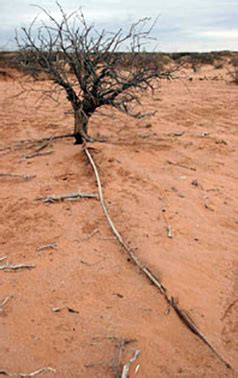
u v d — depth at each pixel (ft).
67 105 41.50
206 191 19.71
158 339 11.10
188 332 11.39
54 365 10.23
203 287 13.12
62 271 13.51
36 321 11.57
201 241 15.52
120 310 11.99
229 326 11.71
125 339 11.00
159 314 11.91
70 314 11.80
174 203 18.08
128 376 9.94
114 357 10.43
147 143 26.66
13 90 49.88
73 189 18.78
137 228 15.87
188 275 13.52
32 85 52.80
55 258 14.15
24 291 12.66
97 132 29.35
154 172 21.36
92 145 23.81
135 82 24.86
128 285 12.94
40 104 40.65
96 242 15.03
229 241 15.70
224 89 58.59
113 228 15.62
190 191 19.49
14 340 10.94
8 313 11.82
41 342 10.89
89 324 11.48
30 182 19.74
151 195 18.57
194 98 49.08
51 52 24.44
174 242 15.23
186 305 12.25
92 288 12.79
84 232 15.62
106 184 19.24
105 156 22.03
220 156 25.17
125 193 18.53
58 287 12.82
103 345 10.80
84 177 19.97
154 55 27.12
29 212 16.98
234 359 10.68
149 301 12.35
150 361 10.44
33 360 10.36
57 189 18.84
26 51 25.45
